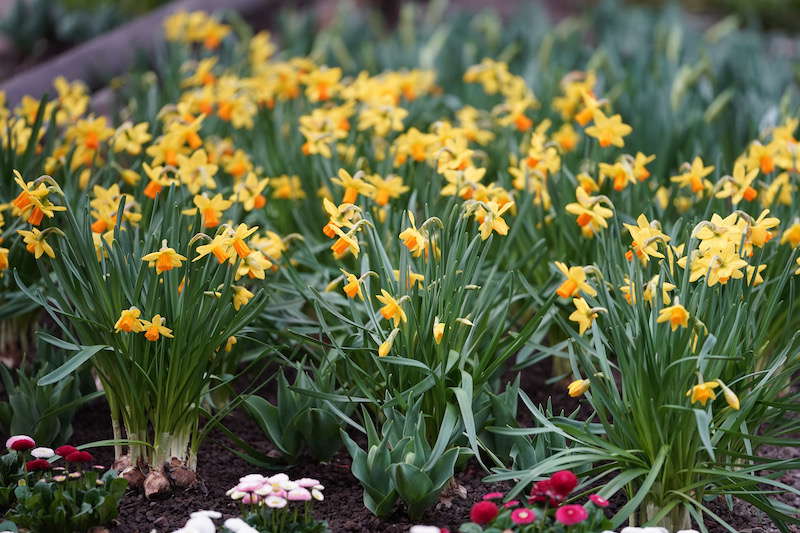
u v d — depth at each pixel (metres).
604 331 4.45
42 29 11.57
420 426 4.24
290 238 5.65
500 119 6.93
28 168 5.54
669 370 3.84
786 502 4.61
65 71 9.00
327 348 5.07
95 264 4.27
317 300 4.51
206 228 4.64
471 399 4.14
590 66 8.67
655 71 8.70
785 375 4.24
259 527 3.93
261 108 6.88
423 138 5.46
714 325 4.14
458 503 4.38
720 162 5.61
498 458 4.57
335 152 5.92
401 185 5.37
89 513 4.02
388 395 4.37
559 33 10.44
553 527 3.74
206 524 3.64
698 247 4.40
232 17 9.74
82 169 5.79
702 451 4.16
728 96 7.66
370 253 4.73
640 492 3.83
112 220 4.74
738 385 4.16
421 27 11.65
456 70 8.95
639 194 5.52
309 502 4.37
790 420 4.73
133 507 4.32
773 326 5.03
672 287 4.00
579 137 6.59
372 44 10.33
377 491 4.14
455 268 4.34
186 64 7.83
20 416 4.62
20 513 4.01
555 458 4.04
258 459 4.73
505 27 11.80
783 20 15.67
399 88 6.93
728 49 9.83
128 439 4.46
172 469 4.45
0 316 5.16
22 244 5.16
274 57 10.09
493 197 4.91
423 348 4.36
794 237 4.64
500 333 4.43
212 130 6.95
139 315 4.17
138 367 4.22
